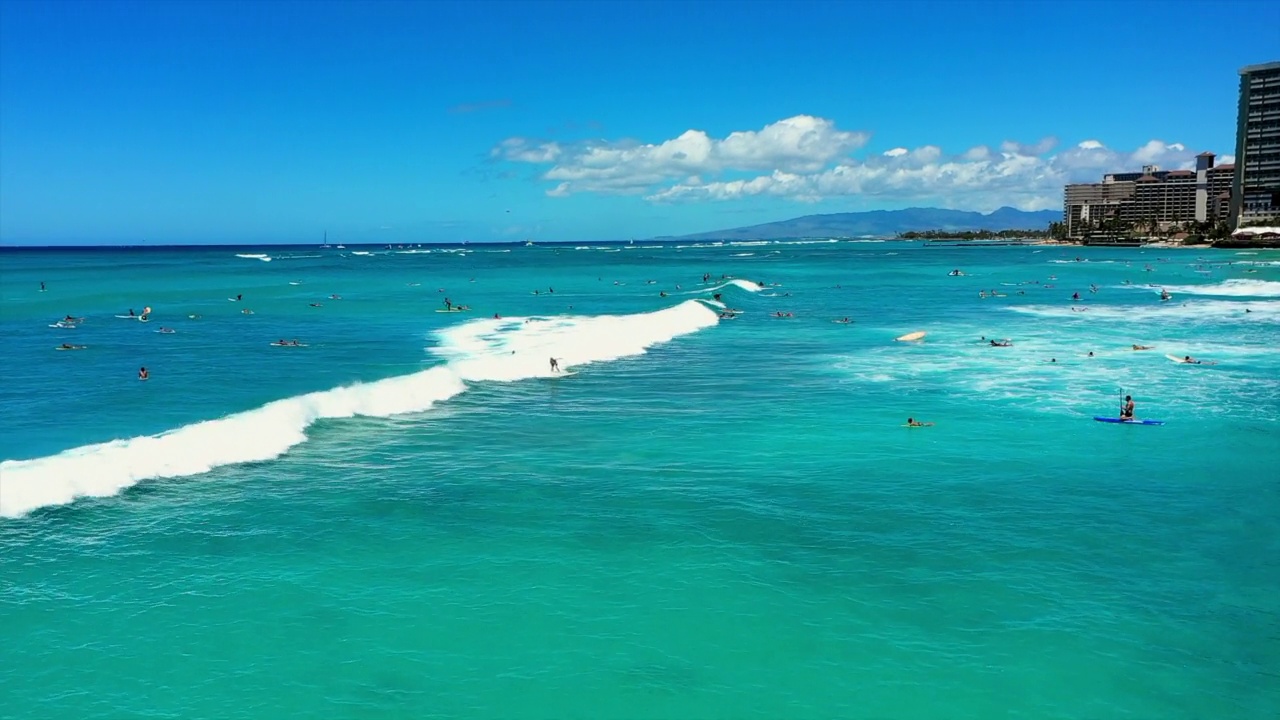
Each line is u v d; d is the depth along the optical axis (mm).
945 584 16531
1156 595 16141
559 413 31188
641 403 33031
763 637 14469
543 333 54062
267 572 16906
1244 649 14250
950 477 23281
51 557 17469
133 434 27250
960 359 44062
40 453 24812
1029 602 15812
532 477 23203
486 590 16203
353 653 13898
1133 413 30594
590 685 13016
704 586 16391
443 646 14141
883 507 20859
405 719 12148
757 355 45938
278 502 21000
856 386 36531
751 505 20969
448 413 31078
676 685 13031
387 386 32906
